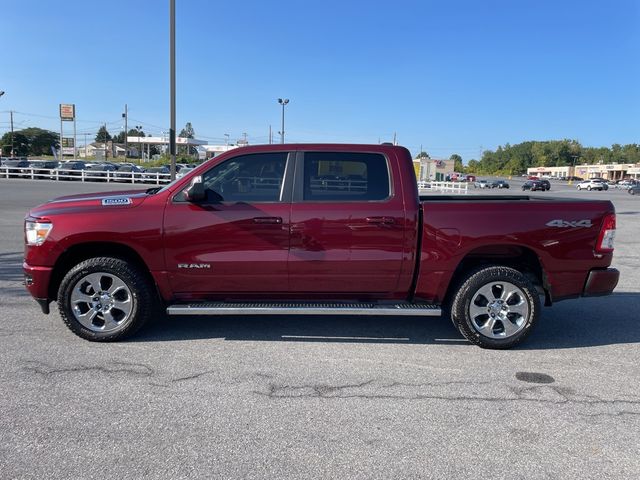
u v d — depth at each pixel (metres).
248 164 4.79
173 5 14.40
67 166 49.28
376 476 2.81
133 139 87.50
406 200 4.74
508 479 2.81
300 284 4.78
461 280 4.82
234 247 4.66
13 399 3.63
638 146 155.88
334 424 3.37
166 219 4.63
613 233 4.86
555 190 63.25
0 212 16.16
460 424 3.40
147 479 2.74
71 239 4.60
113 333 4.78
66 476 2.76
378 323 5.64
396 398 3.77
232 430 3.27
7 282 7.05
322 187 4.76
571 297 4.91
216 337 5.05
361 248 4.70
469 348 4.89
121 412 3.47
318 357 4.57
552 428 3.37
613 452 3.10
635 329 5.57
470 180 81.81
